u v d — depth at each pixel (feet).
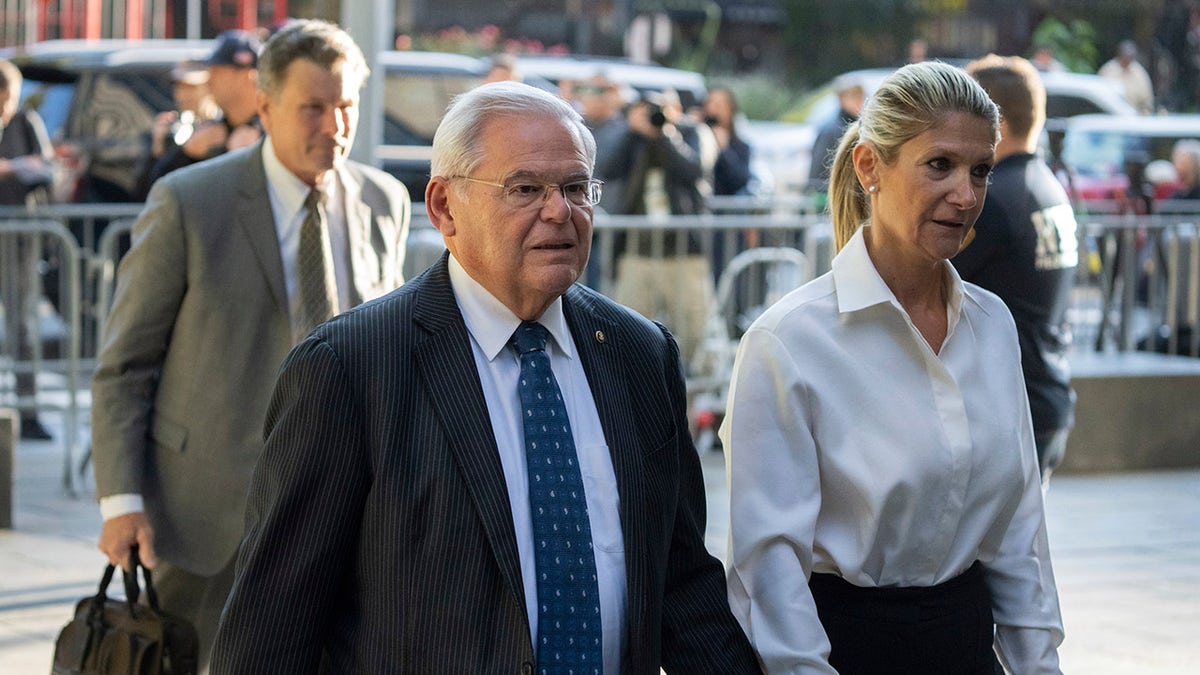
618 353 9.05
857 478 9.53
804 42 104.06
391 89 41.83
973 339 9.94
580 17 97.60
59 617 18.58
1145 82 73.46
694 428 30.12
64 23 69.00
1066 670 17.37
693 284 29.66
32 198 32.35
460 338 8.58
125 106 39.99
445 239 8.80
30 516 24.18
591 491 8.62
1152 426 30.12
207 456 12.75
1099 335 31.99
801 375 9.61
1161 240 32.24
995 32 105.70
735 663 9.28
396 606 8.27
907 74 9.51
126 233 28.40
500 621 8.21
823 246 30.17
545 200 8.46
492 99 8.56
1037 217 13.30
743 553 9.57
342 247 13.34
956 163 9.39
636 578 8.59
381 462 8.30
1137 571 21.98
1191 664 17.63
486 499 8.27
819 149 38.73
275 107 12.84
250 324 12.79
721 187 40.09
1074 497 27.37
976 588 9.90
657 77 49.32
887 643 9.62
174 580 13.26
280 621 8.31
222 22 70.33
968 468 9.63
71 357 26.48
